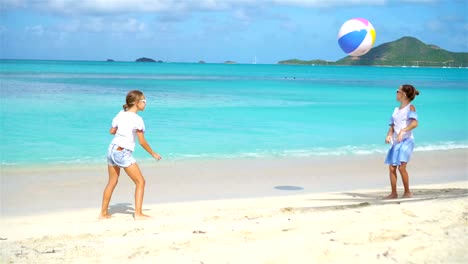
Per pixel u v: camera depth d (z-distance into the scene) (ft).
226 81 174.29
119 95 87.20
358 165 37.73
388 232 16.12
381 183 31.94
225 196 27.25
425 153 44.34
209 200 26.04
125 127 21.57
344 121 62.39
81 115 58.95
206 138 46.91
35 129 48.57
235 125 55.77
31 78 148.36
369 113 71.31
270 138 48.34
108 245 15.96
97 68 328.08
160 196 27.02
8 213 22.65
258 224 18.07
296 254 14.17
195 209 23.41
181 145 43.09
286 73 348.79
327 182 31.76
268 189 29.30
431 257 13.76
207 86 134.72
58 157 36.60
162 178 31.55
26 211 23.16
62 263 14.23
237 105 77.05
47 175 31.27
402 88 25.76
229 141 45.80
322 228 17.10
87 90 99.30
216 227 18.03
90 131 48.29
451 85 173.47
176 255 14.58
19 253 15.34
